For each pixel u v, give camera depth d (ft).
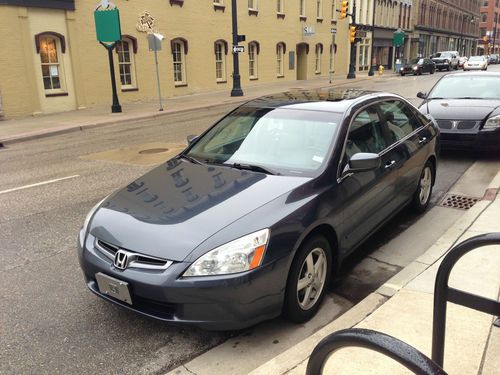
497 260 13.82
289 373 9.53
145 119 53.72
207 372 10.27
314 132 14.20
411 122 18.80
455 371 9.32
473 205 19.57
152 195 12.66
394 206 16.57
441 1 212.23
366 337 4.94
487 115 27.14
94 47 61.57
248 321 10.41
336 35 123.24
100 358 10.79
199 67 79.87
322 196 12.23
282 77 103.60
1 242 17.43
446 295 7.55
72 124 48.08
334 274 13.38
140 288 10.39
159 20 70.54
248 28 90.38
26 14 53.06
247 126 15.47
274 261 10.51
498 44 356.79
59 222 19.48
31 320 12.28
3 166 31.27
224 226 10.73
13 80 52.90
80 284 14.11
